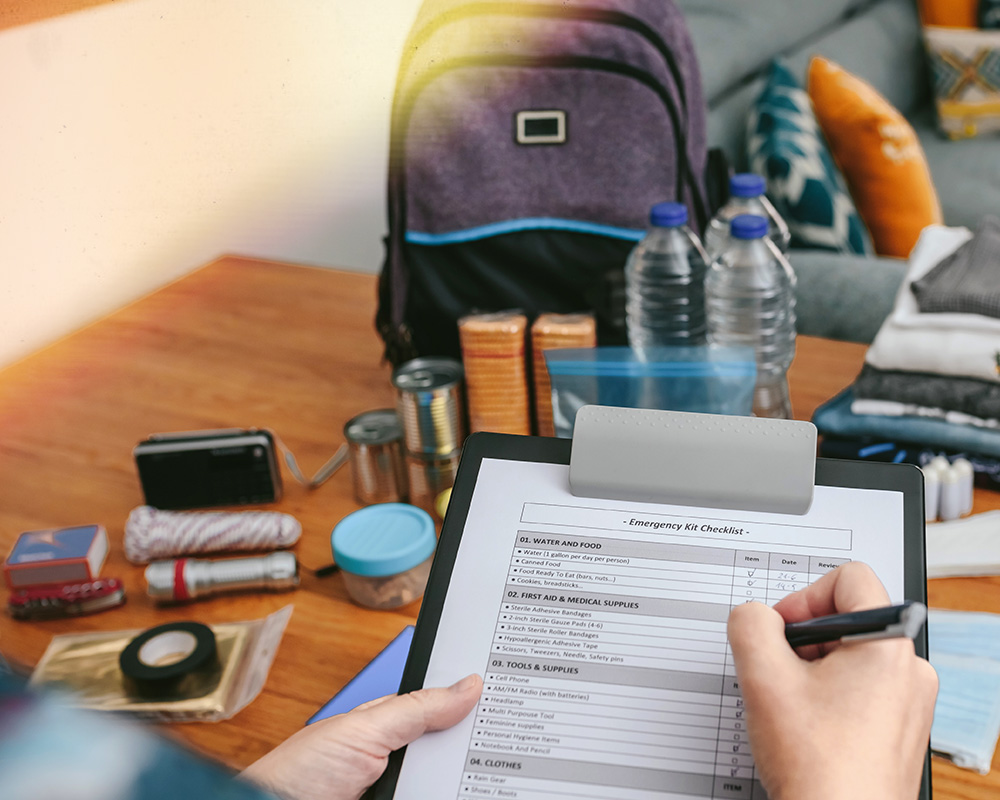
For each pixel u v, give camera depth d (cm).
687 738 45
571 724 46
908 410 99
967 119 232
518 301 106
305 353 131
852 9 244
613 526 52
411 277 108
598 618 49
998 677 73
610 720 46
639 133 99
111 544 98
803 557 49
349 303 143
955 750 67
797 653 44
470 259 105
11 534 100
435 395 95
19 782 10
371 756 49
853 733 38
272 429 114
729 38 200
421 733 47
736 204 118
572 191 101
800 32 220
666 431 52
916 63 249
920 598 47
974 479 96
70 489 107
